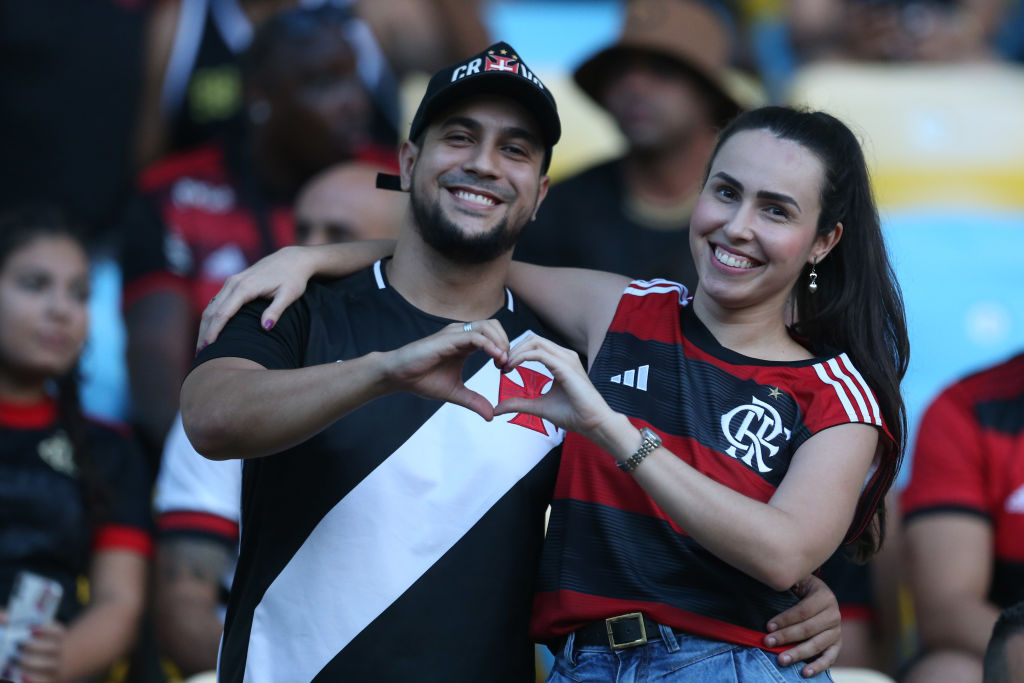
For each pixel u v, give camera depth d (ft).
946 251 56.65
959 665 36.73
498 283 29.53
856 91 58.34
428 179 28.30
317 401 24.50
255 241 50.83
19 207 45.73
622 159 51.78
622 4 65.87
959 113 58.03
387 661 27.14
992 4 63.98
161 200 50.31
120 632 41.42
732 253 27.40
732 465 26.76
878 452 27.61
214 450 25.70
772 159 27.30
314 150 51.39
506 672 27.94
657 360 28.14
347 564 27.40
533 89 28.12
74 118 56.85
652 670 26.53
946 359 55.26
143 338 48.83
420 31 58.65
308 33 51.21
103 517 42.83
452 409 28.32
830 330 28.89
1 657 38.63
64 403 43.55
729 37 55.93
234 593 28.86
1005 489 38.47
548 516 31.45
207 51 57.82
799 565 25.00
